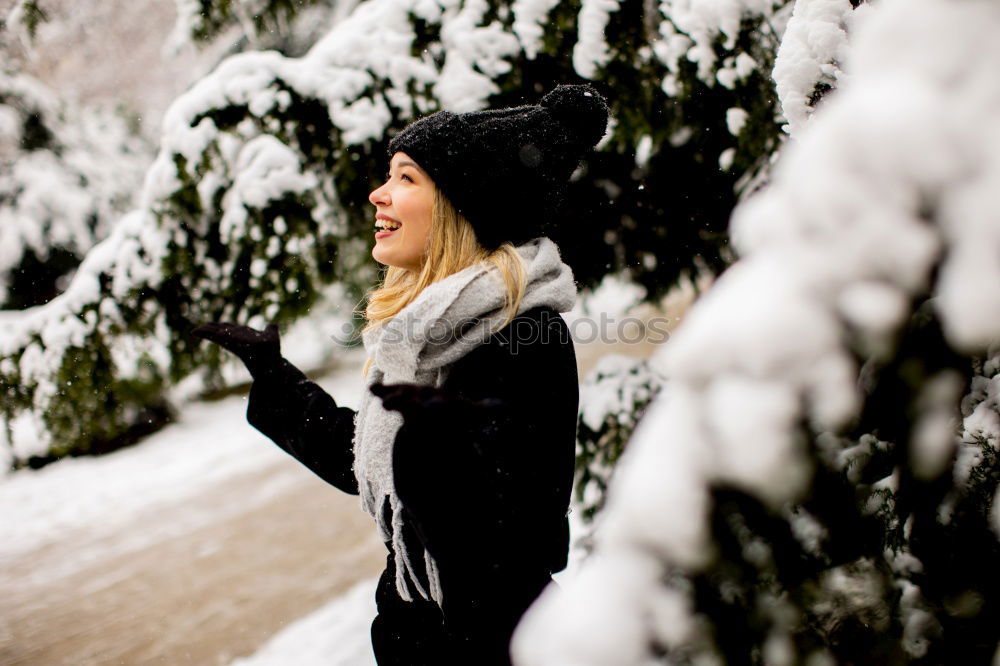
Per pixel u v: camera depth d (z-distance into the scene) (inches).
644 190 102.1
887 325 9.9
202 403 375.2
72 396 102.1
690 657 11.0
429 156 43.3
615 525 11.4
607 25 85.9
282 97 91.4
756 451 10.0
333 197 94.7
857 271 10.0
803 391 10.0
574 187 102.4
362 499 45.7
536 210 45.1
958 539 13.0
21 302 362.0
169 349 102.8
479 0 90.5
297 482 259.6
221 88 92.1
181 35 122.4
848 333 10.0
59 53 327.3
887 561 12.5
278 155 90.7
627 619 11.0
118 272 97.7
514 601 37.8
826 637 11.9
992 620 12.8
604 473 106.0
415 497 33.4
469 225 44.7
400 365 41.8
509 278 40.8
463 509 33.4
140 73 377.7
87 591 195.6
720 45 80.2
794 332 10.0
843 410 10.0
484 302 40.0
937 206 9.7
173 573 198.7
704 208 102.0
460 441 32.9
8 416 104.1
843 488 11.0
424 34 92.0
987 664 13.0
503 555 36.3
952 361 10.4
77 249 369.7
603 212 105.6
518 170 43.3
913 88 10.2
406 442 33.0
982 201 9.3
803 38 34.0
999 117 9.6
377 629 48.4
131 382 105.4
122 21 317.4
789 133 36.1
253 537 215.8
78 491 279.3
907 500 12.1
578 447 109.2
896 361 10.5
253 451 304.3
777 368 10.1
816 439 10.4
